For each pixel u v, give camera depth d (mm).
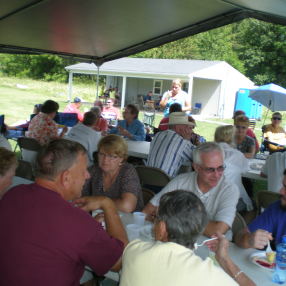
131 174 2484
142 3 4707
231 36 35188
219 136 3436
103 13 5145
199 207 1187
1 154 2029
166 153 3518
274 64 30359
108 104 8969
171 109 5762
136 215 2189
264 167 3518
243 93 19469
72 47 7281
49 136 5203
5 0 4453
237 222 2191
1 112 14391
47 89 26641
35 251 1212
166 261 1072
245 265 1667
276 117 6715
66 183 1352
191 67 20078
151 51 35656
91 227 1272
